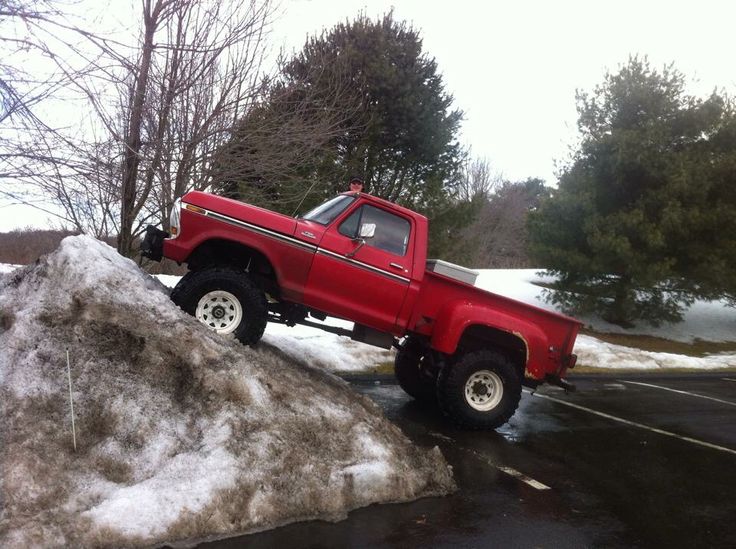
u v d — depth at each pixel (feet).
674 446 22.76
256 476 13.08
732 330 66.95
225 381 14.76
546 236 61.82
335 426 15.52
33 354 14.08
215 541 11.76
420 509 14.48
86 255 16.62
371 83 57.47
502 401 22.63
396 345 25.35
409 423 22.91
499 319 22.24
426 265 24.21
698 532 14.69
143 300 16.14
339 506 13.67
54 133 19.34
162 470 12.75
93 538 10.85
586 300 60.13
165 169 29.73
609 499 16.52
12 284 17.43
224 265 20.61
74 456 12.65
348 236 21.17
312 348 32.94
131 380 14.34
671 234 56.34
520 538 13.42
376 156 60.70
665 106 58.44
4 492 11.20
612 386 37.22
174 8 28.58
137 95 27.17
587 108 61.77
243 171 33.47
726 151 58.75
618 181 57.31
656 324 61.00
